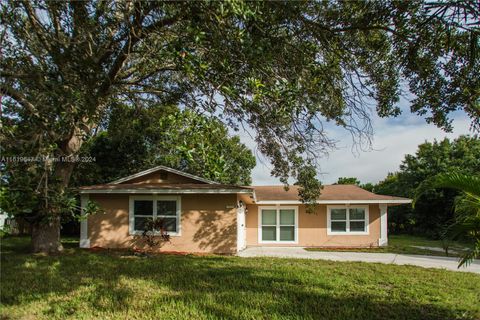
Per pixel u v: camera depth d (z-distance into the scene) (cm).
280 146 861
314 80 620
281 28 561
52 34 658
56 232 1354
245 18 442
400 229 2844
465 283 912
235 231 1535
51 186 608
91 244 1570
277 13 523
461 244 504
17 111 652
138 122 1457
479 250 471
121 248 1557
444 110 663
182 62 493
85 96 613
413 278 955
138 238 1562
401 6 534
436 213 2442
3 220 563
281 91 549
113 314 614
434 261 1364
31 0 625
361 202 1819
